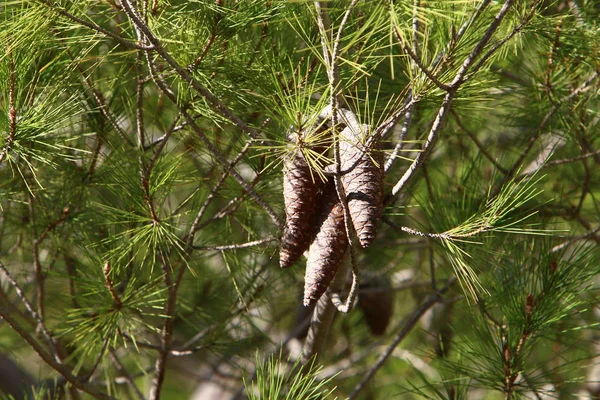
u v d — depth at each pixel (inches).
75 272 93.2
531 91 93.0
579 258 87.4
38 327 95.2
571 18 88.8
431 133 80.2
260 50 85.1
